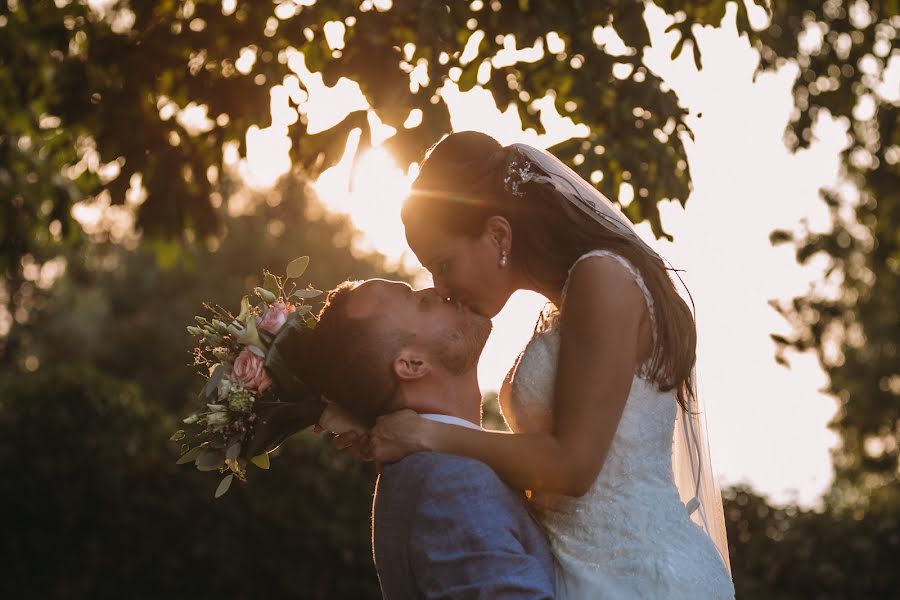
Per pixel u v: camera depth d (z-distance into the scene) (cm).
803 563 757
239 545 809
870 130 802
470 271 262
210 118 459
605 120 423
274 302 275
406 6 377
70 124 517
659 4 429
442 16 381
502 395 285
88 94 512
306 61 417
